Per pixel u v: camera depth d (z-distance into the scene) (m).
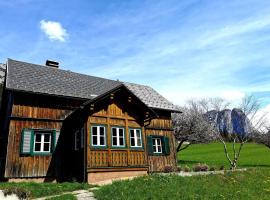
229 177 18.22
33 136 19.73
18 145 19.09
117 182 14.95
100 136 19.09
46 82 22.70
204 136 40.34
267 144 44.19
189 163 38.50
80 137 19.45
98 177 17.78
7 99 24.02
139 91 28.64
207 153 57.56
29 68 24.05
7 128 20.75
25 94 20.30
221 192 14.38
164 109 26.58
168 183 14.98
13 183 16.56
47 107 21.06
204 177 17.52
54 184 16.27
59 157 20.45
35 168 19.28
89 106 18.69
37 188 14.91
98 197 12.54
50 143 20.52
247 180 18.19
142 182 15.01
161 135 26.00
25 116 19.86
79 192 14.27
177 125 41.47
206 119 36.38
